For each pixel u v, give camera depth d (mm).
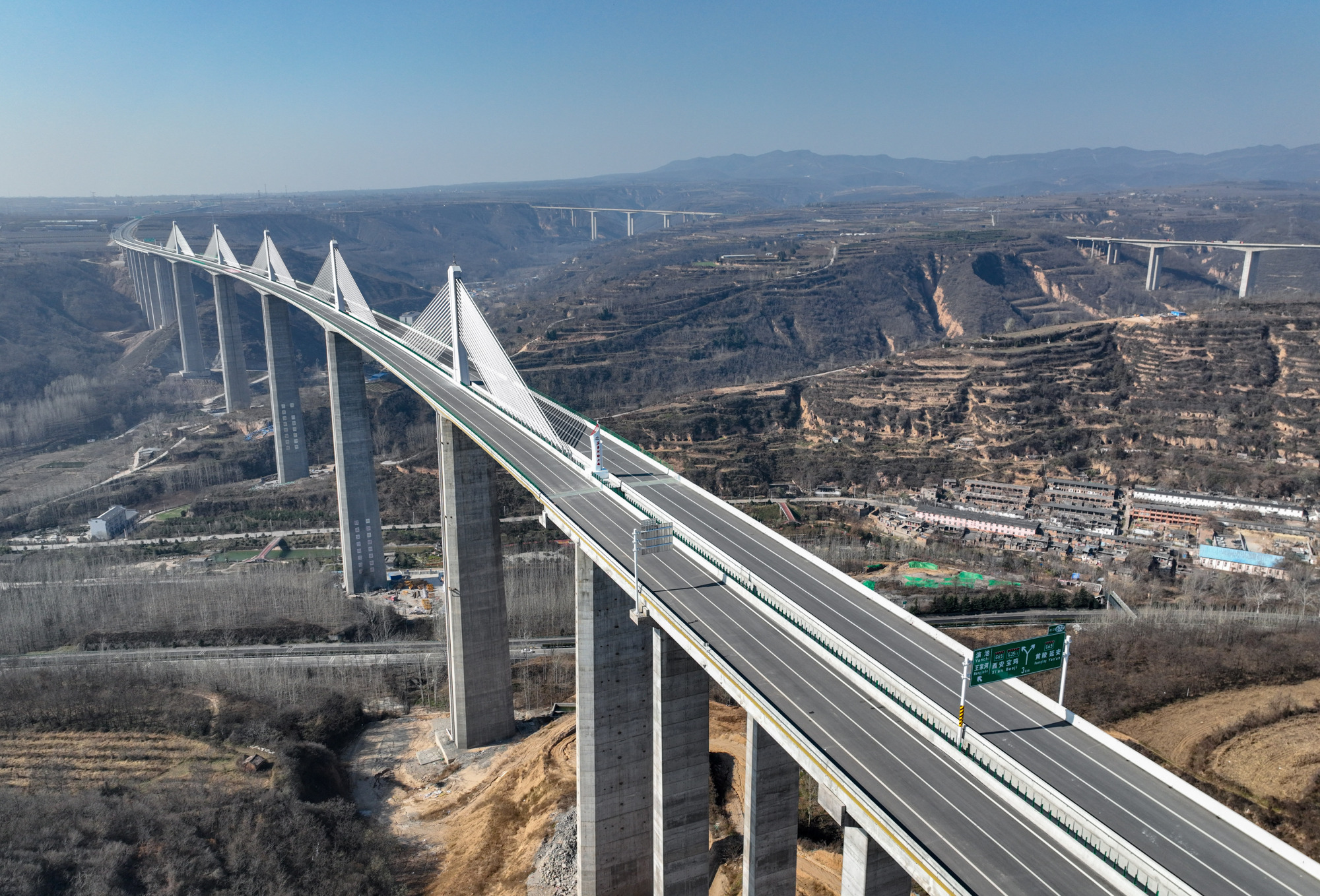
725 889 74500
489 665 107250
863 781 44438
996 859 39531
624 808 80625
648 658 78812
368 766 105062
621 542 74000
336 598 147375
